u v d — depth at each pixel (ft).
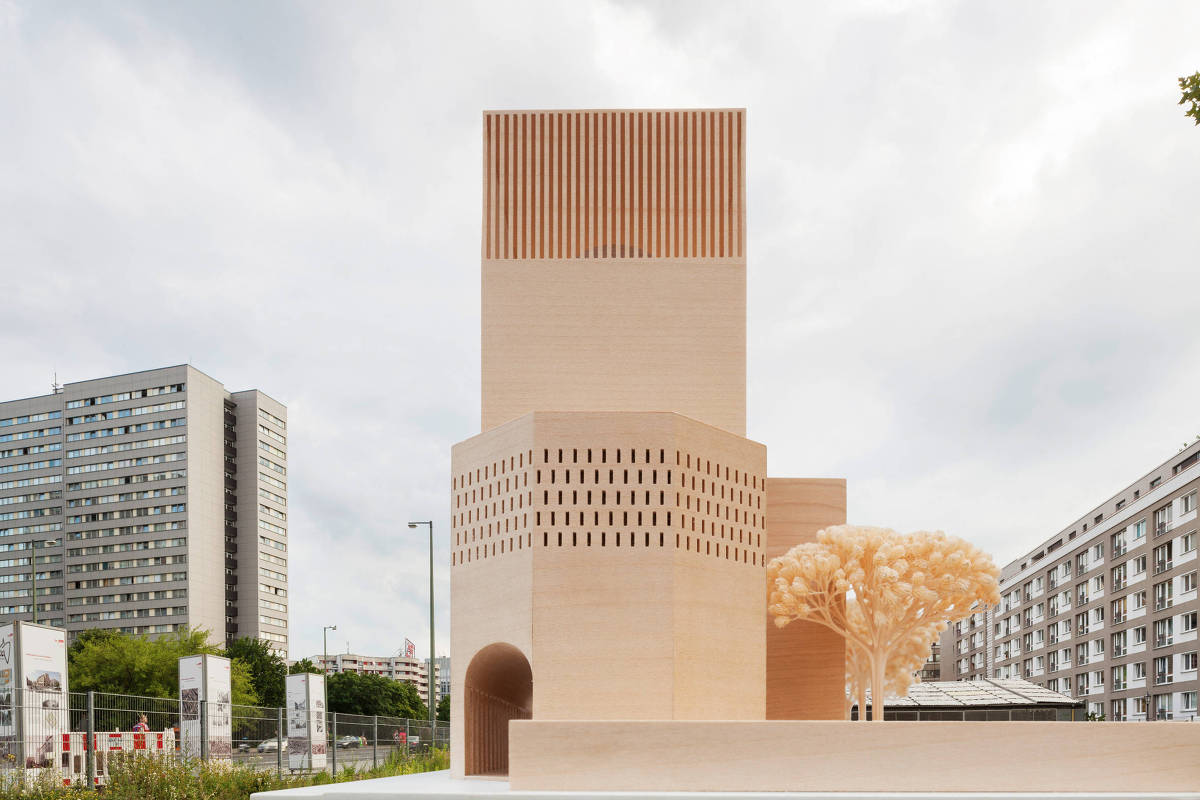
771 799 39.32
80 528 404.57
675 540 50.37
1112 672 246.27
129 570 395.34
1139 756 41.27
